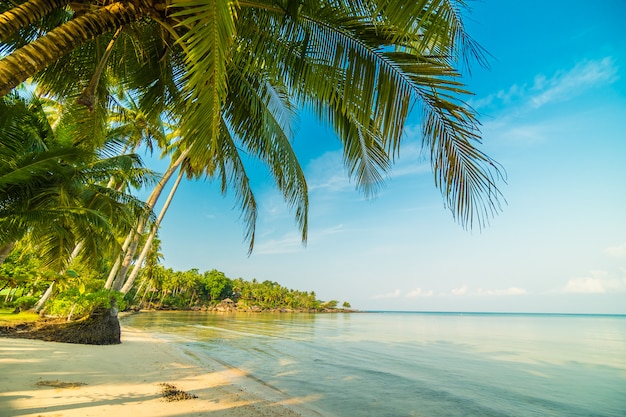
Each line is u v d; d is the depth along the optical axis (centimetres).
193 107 200
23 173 630
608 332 3747
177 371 803
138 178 1324
